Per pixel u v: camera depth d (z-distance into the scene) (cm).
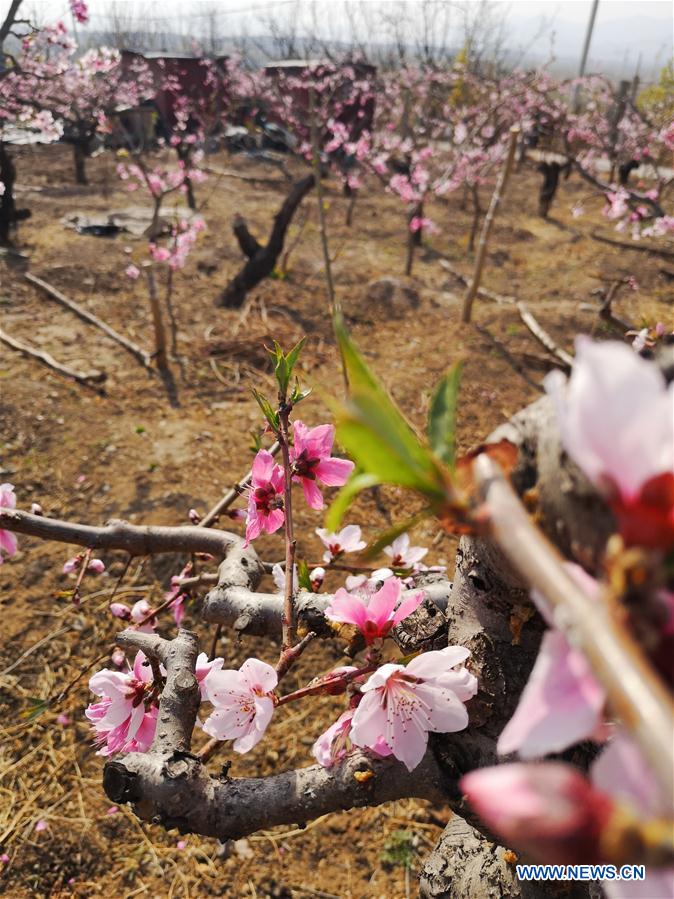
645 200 626
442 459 40
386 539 43
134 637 137
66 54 957
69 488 488
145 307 777
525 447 54
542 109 1376
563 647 31
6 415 548
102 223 1034
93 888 286
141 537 192
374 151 1204
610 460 30
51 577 409
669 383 58
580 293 895
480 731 115
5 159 881
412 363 689
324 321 778
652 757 24
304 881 289
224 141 1555
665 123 1179
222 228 1074
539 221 1265
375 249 1042
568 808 25
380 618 105
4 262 852
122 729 132
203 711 344
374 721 97
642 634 29
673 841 25
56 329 706
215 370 654
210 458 531
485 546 96
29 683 356
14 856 292
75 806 309
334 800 119
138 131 1595
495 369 689
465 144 1044
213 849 298
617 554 30
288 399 120
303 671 364
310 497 137
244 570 179
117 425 560
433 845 299
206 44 1997
